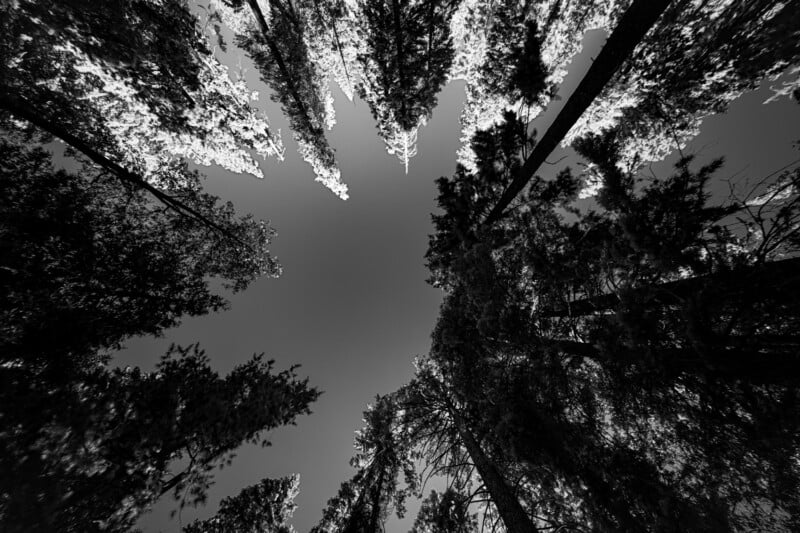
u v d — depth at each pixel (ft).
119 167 29.86
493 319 17.93
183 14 26.86
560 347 17.87
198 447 17.04
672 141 27.63
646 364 12.19
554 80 37.06
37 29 20.27
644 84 25.40
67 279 22.29
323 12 37.96
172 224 36.52
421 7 29.01
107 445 14.08
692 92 23.81
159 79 26.78
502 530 27.89
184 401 17.63
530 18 31.91
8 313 18.63
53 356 18.26
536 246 18.30
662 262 12.41
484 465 23.85
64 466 12.67
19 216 20.62
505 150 23.27
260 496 33.45
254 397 20.43
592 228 17.81
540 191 21.67
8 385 14.01
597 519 14.49
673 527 11.53
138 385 17.25
